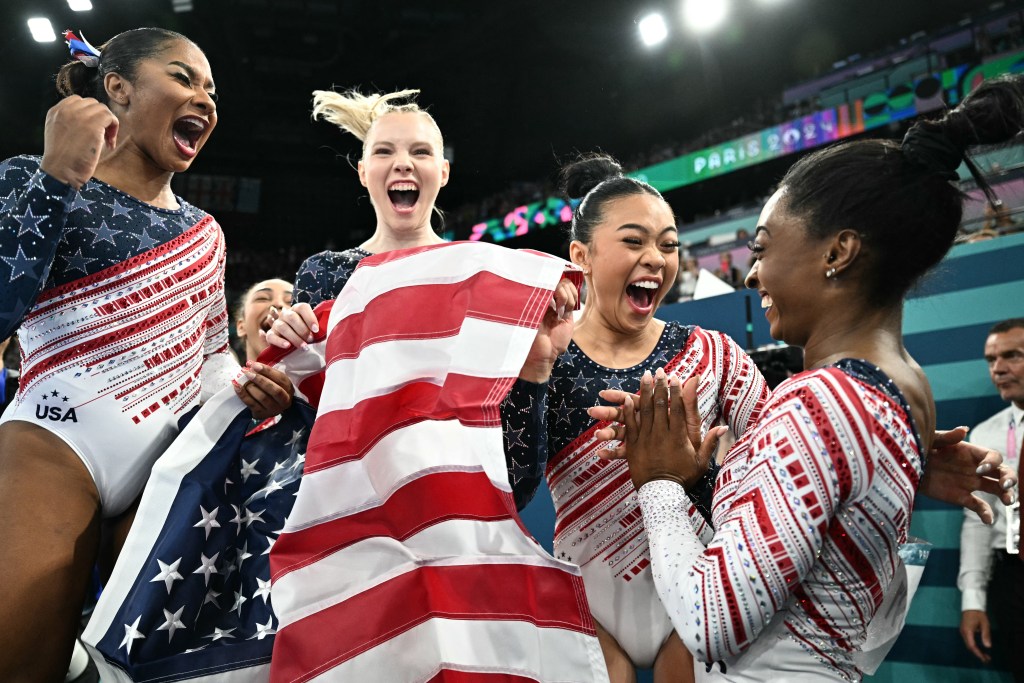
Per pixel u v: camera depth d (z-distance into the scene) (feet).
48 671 4.93
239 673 4.76
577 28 45.70
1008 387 8.50
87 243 5.52
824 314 4.00
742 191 44.04
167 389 5.72
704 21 41.86
